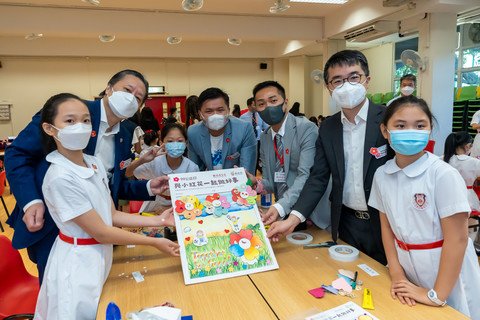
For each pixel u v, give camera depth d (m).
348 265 1.44
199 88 9.45
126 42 8.43
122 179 1.86
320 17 7.32
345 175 1.67
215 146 2.27
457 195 1.17
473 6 5.03
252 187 1.71
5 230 4.23
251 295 1.23
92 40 8.21
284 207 1.71
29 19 5.80
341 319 1.07
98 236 1.28
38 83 8.30
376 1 5.79
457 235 1.17
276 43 9.48
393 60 9.68
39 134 1.40
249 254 1.43
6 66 8.07
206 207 1.54
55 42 8.01
